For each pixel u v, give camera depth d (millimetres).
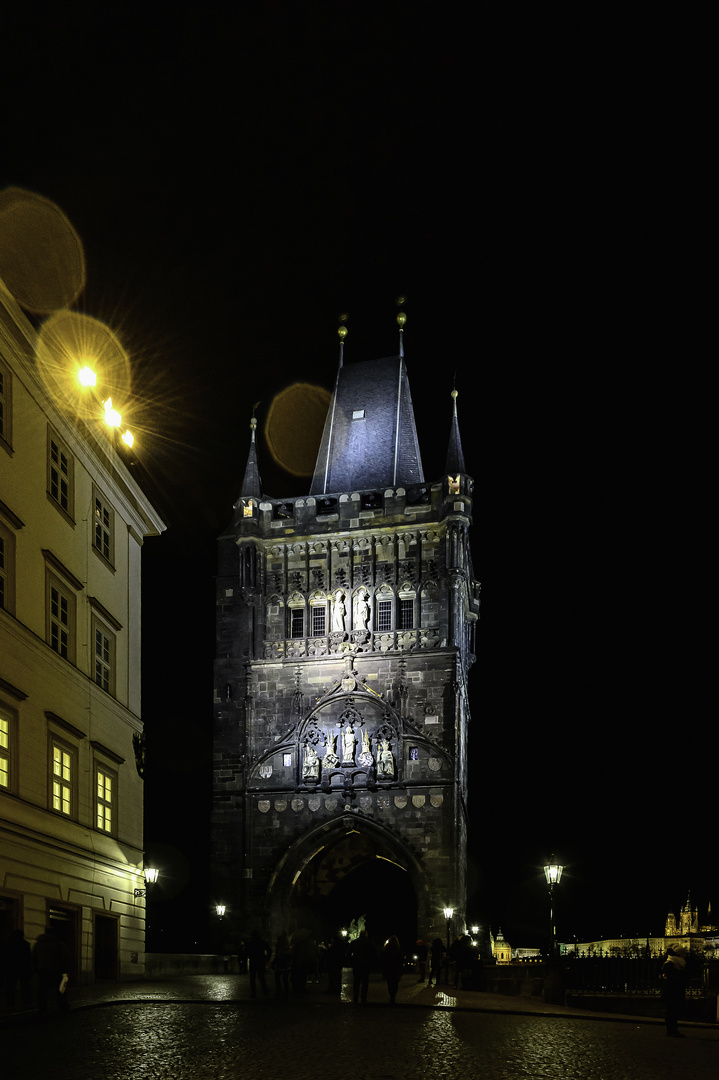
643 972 39719
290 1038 23094
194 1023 25719
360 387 91125
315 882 80562
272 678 78625
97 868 39594
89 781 39656
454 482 79500
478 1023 28438
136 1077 17297
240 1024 25828
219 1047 21188
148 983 41312
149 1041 21875
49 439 38469
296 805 75875
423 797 74000
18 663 34125
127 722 45000
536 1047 22938
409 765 74938
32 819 33906
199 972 54969
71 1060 19047
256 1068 18531
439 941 52844
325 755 76188
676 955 27328
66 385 39812
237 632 80500
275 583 80938
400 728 75375
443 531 78812
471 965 47625
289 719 77625
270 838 75688
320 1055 20406
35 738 34938
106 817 41438
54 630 37969
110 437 44594
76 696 39188
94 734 40938
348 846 79188
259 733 77812
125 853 43031
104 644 43438
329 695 77188
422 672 76250
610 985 39594
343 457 87875
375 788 74688
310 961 39500
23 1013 26312
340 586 79438
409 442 88438
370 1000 36750
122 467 45188
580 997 37781
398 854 73688
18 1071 17766
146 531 49875
